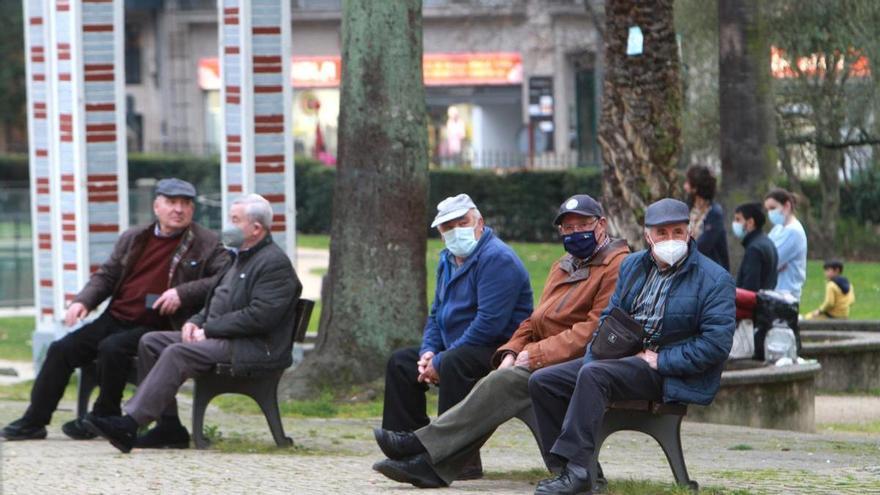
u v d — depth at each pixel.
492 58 130.75
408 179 37.44
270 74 41.66
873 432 35.16
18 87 134.12
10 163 132.75
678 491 20.98
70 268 43.06
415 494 21.98
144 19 139.00
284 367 28.30
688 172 34.97
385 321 37.41
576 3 124.94
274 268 27.97
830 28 62.75
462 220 24.27
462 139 134.12
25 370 49.78
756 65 47.56
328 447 29.09
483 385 22.53
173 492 22.20
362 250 37.50
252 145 41.59
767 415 34.44
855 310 63.47
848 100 67.75
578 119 127.00
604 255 22.67
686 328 20.97
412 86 37.41
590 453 20.77
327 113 137.12
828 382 42.69
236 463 26.05
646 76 36.16
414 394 25.14
